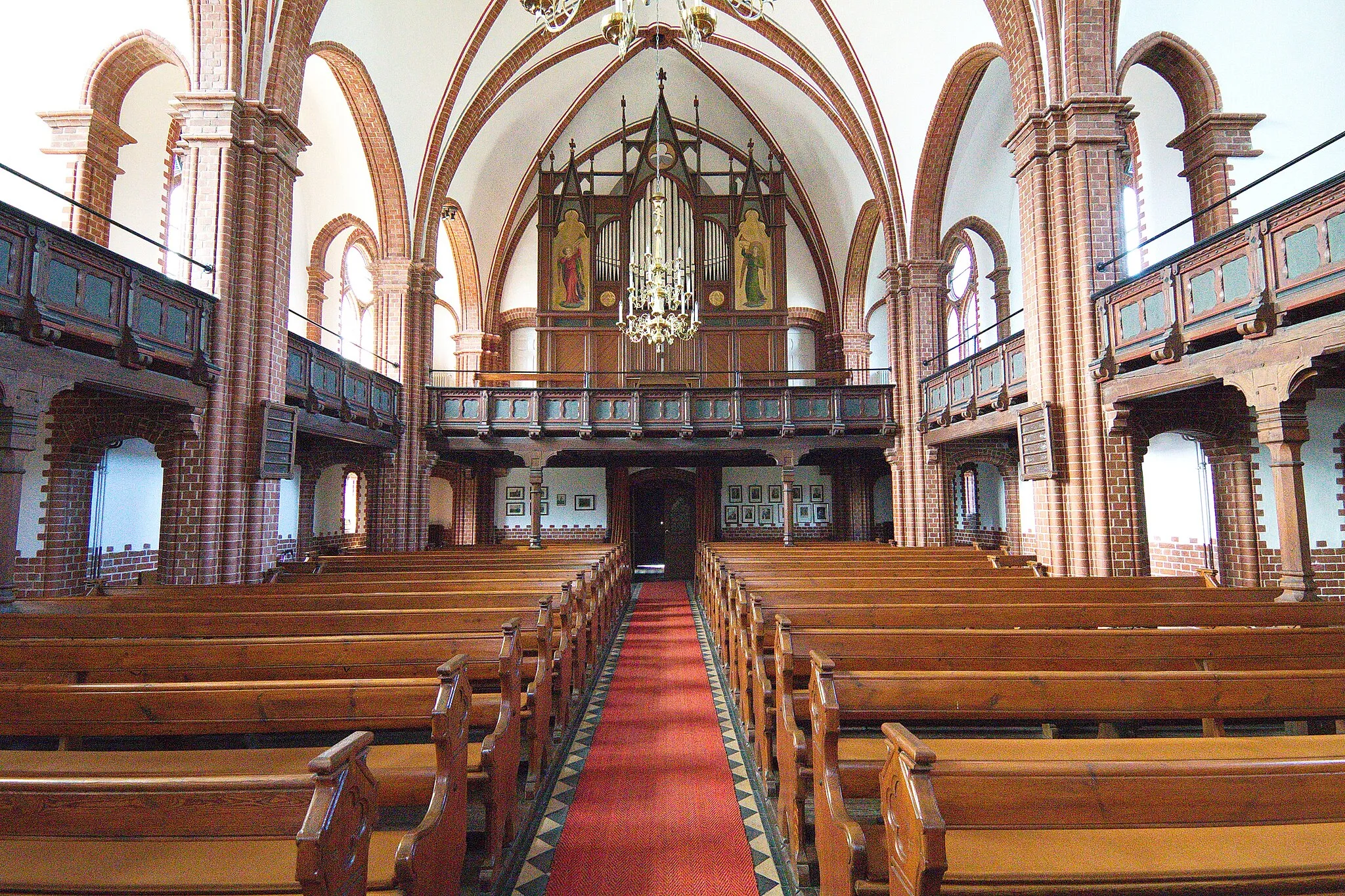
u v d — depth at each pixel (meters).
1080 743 3.94
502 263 26.23
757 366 24.66
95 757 3.78
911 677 3.94
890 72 17.00
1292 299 7.54
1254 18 11.26
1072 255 11.13
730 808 5.64
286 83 11.71
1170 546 13.52
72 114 11.67
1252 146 11.70
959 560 12.09
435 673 5.20
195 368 10.18
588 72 23.25
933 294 18.39
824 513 27.23
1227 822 2.57
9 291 7.27
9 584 7.45
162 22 11.26
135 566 12.74
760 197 25.36
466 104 18.95
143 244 13.55
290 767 3.63
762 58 20.94
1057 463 11.09
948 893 2.66
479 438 19.48
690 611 16.55
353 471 20.64
